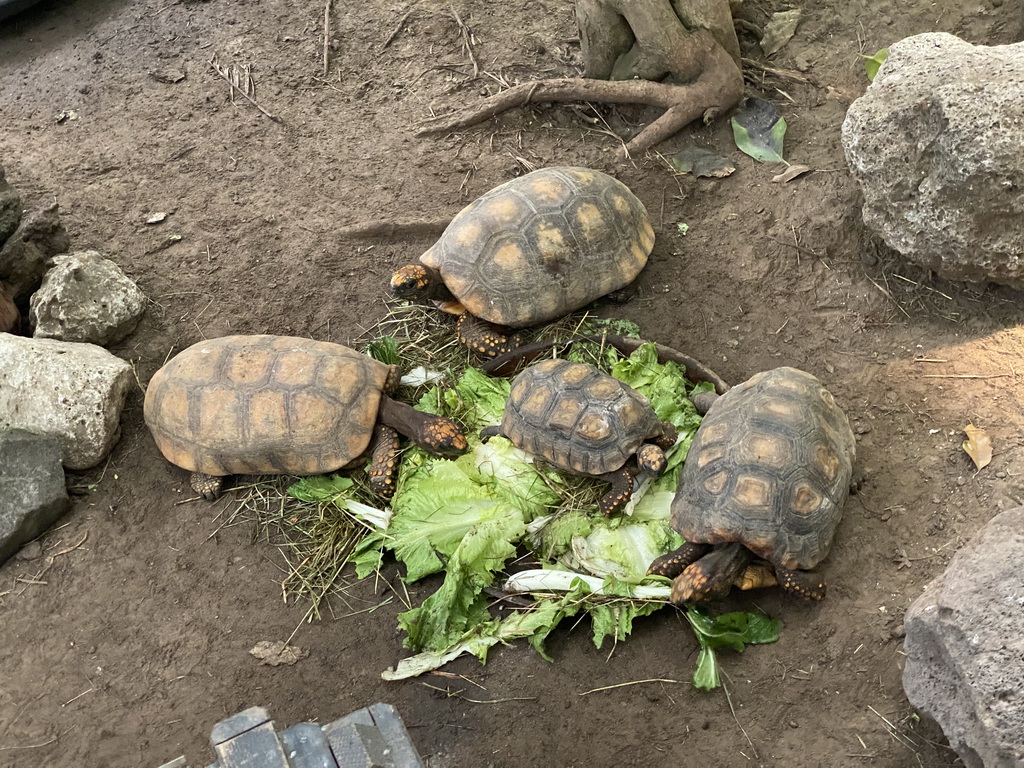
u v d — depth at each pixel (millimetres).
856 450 1455
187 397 1507
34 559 1484
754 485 1300
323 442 1472
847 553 1373
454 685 1334
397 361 1621
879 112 1540
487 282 1572
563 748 1271
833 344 1597
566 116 1974
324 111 2047
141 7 2371
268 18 2266
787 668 1300
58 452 1530
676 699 1295
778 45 2000
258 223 1866
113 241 1858
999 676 1092
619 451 1386
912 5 1957
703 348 1611
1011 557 1138
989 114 1437
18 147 2047
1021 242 1506
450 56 2109
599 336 1598
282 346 1535
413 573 1395
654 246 1728
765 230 1737
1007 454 1401
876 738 1233
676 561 1342
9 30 2355
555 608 1344
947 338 1568
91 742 1316
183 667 1373
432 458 1493
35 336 1658
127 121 2078
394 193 1881
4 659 1395
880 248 1669
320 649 1377
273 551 1471
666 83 1932
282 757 1004
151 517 1520
